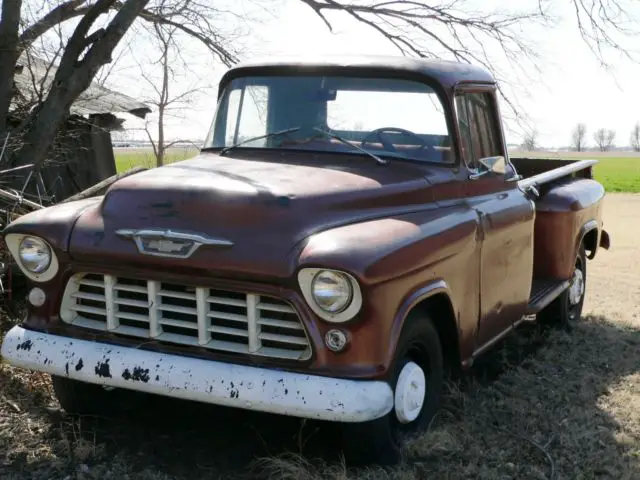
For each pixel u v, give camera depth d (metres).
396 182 4.24
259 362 3.57
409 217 4.11
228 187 3.79
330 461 3.98
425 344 4.05
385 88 4.71
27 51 7.52
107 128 10.46
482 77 5.14
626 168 70.75
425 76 4.66
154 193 3.87
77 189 10.95
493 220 4.79
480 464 4.01
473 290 4.53
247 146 4.83
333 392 3.39
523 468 3.98
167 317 3.80
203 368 3.57
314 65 4.84
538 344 6.48
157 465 3.94
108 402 4.51
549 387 5.28
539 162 8.05
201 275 3.63
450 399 4.73
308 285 3.45
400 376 3.80
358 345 3.47
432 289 3.91
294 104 4.83
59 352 3.85
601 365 5.90
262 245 3.56
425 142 4.62
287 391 3.43
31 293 4.03
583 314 7.61
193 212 3.73
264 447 4.18
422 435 4.05
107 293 3.86
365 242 3.56
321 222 3.71
